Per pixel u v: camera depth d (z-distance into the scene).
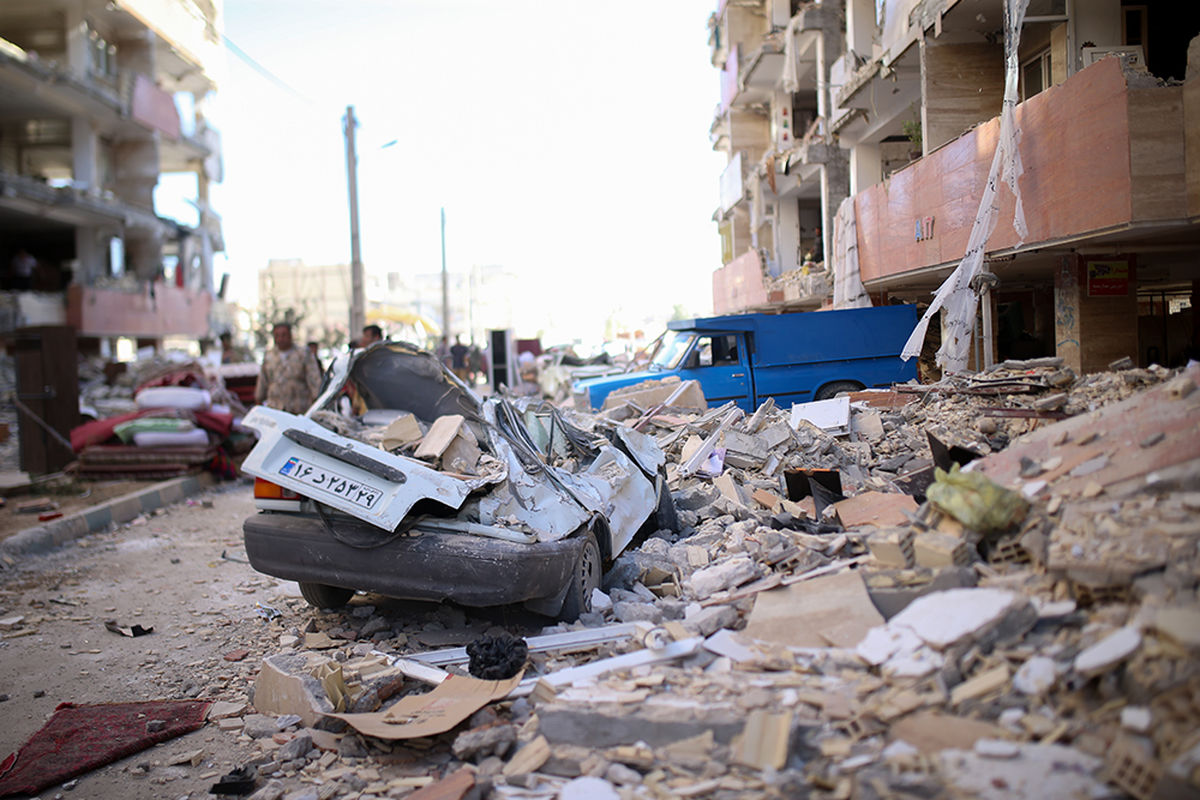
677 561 5.83
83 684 5.00
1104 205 8.23
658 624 4.55
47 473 13.58
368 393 6.58
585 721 3.40
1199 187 7.67
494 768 3.41
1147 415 4.15
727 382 13.06
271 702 4.44
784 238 27.09
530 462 5.58
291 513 5.35
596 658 4.41
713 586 4.91
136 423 13.12
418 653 4.91
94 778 3.79
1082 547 3.40
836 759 2.94
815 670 3.52
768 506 6.98
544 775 3.30
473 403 6.25
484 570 4.66
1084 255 9.91
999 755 2.69
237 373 19.94
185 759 3.92
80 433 13.31
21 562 8.12
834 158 20.94
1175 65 11.66
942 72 13.61
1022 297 17.34
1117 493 3.77
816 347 13.34
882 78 15.80
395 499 4.83
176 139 37.38
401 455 5.42
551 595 4.84
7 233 35.22
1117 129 7.97
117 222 33.84
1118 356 9.96
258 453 5.22
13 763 3.90
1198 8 11.59
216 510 11.41
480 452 5.62
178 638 5.82
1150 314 17.73
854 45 18.94
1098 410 4.55
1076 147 8.62
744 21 31.84
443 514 5.06
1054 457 4.36
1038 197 9.45
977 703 2.99
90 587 7.28
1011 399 7.46
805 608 4.07
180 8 37.81
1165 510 3.46
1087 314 9.95
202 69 40.44
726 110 32.44
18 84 28.58
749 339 13.24
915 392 9.89
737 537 5.88
